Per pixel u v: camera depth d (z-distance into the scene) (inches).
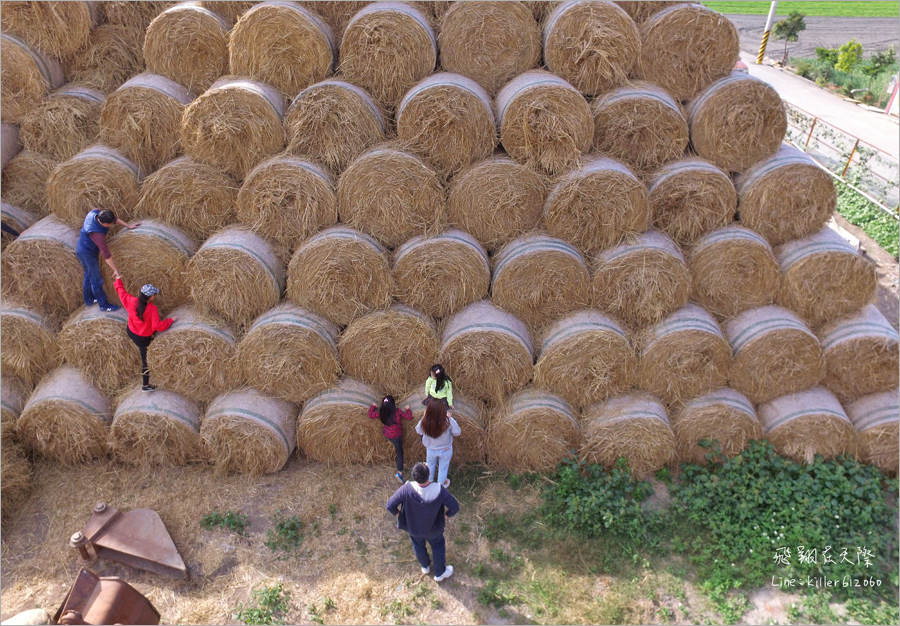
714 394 272.1
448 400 256.1
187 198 262.1
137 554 234.1
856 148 548.4
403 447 282.8
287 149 255.1
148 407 266.1
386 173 249.1
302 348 260.1
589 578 234.4
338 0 264.1
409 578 234.4
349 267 254.5
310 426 271.1
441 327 274.2
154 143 266.4
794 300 267.0
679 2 261.3
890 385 271.3
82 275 266.1
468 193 256.5
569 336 259.4
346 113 249.0
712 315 273.9
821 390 274.5
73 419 269.1
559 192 252.5
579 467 273.3
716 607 223.1
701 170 252.4
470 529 254.2
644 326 270.2
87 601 181.8
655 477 277.1
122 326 264.8
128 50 280.2
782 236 268.2
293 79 259.9
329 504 265.0
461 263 259.0
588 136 250.8
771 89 249.6
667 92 263.6
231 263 254.5
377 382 274.7
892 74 866.1
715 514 254.7
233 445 269.1
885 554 241.6
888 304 389.4
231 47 257.9
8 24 261.4
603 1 245.1
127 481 273.7
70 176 259.1
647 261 254.4
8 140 275.7
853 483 261.7
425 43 252.8
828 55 938.7
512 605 224.5
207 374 268.5
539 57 265.7
